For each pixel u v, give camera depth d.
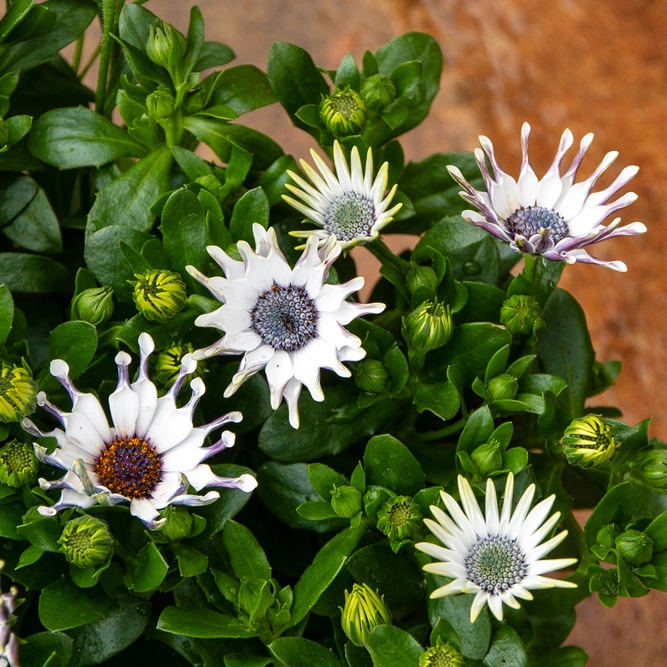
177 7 0.90
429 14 0.91
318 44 0.91
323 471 0.53
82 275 0.53
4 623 0.49
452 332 0.54
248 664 0.51
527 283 0.54
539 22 0.91
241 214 0.53
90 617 0.50
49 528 0.51
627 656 0.75
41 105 0.60
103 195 0.55
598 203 0.53
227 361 0.56
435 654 0.49
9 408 0.50
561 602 0.53
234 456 0.55
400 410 0.56
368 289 0.84
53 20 0.57
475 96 0.89
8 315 0.52
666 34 0.91
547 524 0.50
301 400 0.54
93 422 0.51
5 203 0.56
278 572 0.56
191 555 0.51
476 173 0.58
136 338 0.52
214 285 0.51
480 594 0.49
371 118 0.57
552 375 0.54
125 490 0.51
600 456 0.52
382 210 0.53
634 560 0.52
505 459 0.52
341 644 0.52
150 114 0.55
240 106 0.57
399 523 0.51
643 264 0.85
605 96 0.89
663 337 0.84
